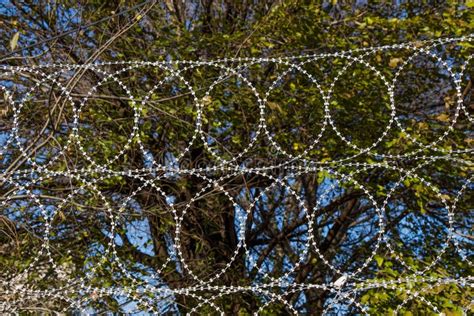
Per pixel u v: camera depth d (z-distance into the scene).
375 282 2.91
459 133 5.76
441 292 4.26
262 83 6.11
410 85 6.51
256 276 6.61
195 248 6.36
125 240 5.78
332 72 5.82
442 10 6.65
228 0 7.22
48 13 6.03
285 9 5.84
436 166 5.59
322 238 8.31
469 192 6.18
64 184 4.99
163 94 5.86
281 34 5.93
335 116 5.90
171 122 5.65
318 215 7.11
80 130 5.20
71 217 5.31
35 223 5.05
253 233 7.14
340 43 5.75
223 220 6.77
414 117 6.39
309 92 5.79
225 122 5.93
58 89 4.02
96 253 5.46
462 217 6.31
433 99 6.74
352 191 6.70
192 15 7.29
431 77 6.45
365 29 5.96
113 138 5.54
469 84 6.09
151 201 6.00
